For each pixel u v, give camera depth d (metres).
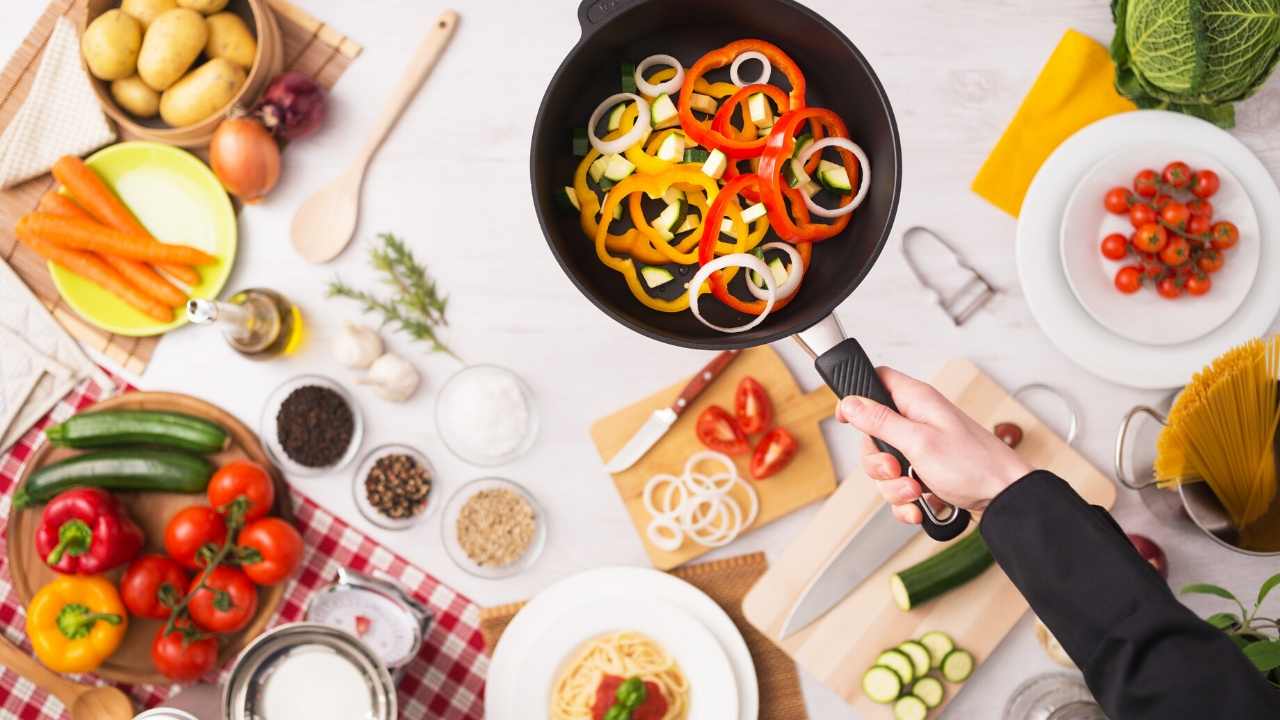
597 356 1.68
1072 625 0.87
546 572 1.67
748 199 1.18
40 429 1.68
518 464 1.68
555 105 1.12
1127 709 0.84
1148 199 1.55
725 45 1.19
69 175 1.60
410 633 1.59
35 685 1.64
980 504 0.99
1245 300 1.57
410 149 1.68
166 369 1.68
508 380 1.66
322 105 1.60
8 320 1.66
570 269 1.04
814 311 1.05
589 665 1.58
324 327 1.69
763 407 1.61
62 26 1.65
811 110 1.10
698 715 1.58
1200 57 1.40
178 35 1.52
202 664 1.57
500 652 1.59
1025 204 1.57
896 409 1.03
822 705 1.65
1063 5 1.63
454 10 1.67
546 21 1.67
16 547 1.64
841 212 1.13
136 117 1.64
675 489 1.66
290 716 1.44
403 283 1.69
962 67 1.64
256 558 1.56
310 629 1.45
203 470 1.63
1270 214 1.56
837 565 1.59
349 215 1.67
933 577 1.57
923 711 1.58
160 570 1.59
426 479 1.66
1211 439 1.38
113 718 1.62
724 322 1.18
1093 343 1.57
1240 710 0.80
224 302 1.56
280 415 1.63
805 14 1.08
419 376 1.68
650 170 1.19
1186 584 1.62
